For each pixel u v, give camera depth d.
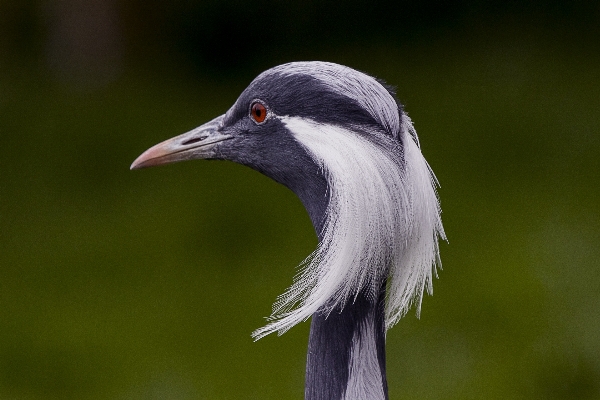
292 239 13.39
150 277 12.79
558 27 19.28
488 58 18.53
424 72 18.08
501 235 13.27
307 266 5.50
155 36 18.66
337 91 5.08
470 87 17.48
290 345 11.31
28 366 11.14
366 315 5.16
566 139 15.67
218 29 18.45
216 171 15.73
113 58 18.67
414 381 10.48
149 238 13.76
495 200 14.19
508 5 19.72
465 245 13.14
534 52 18.44
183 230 13.94
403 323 11.52
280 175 5.49
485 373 10.52
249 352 11.15
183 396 10.42
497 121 16.42
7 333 11.88
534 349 10.85
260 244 13.30
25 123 17.28
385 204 4.93
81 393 10.64
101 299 12.50
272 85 5.41
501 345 11.03
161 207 14.69
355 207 4.93
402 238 5.00
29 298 12.65
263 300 12.03
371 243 4.95
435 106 16.94
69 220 14.55
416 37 19.05
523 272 12.34
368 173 4.91
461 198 14.27
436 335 11.24
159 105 17.48
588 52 18.59
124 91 18.12
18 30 18.77
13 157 16.22
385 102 4.98
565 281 12.12
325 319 5.25
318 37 18.66
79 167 15.90
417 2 19.31
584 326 11.27
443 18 19.30
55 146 16.45
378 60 18.27
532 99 17.11
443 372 10.61
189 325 11.74
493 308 11.66
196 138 5.89
